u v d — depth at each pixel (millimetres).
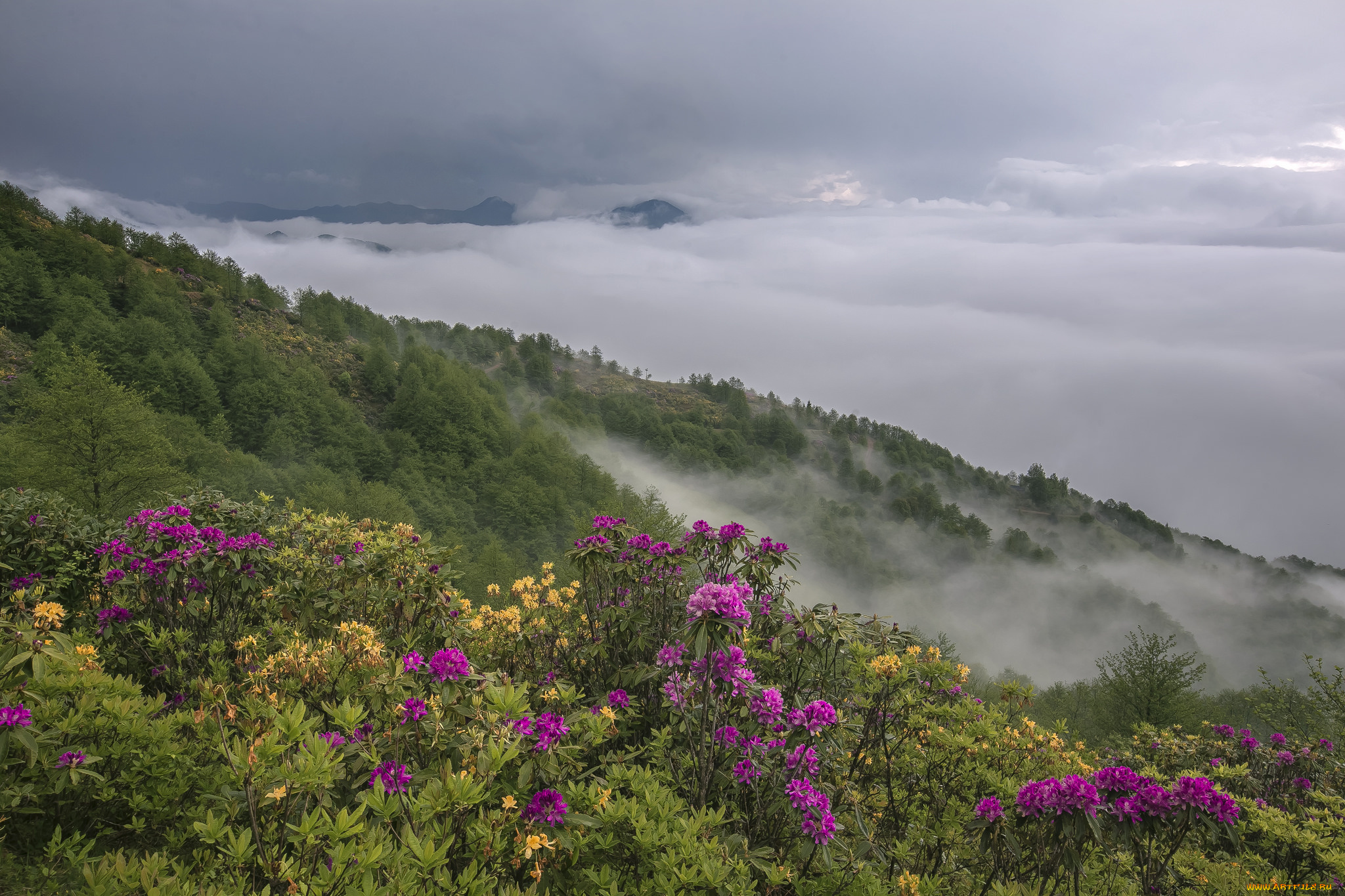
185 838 3262
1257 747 7582
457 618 5910
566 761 3451
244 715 3654
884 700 5055
